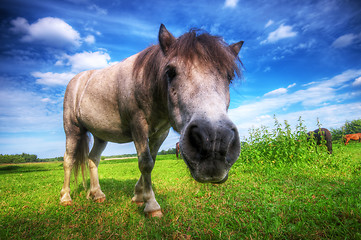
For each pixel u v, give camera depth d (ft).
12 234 8.37
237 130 5.59
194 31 7.55
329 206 8.43
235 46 8.88
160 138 11.84
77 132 13.58
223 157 5.18
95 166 13.94
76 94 13.33
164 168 30.01
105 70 12.09
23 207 11.97
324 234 6.59
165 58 7.70
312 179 14.47
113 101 10.77
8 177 30.83
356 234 6.10
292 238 6.57
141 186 11.73
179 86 6.80
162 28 7.78
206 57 6.84
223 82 6.91
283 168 18.62
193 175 5.64
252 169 19.45
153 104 9.20
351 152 30.17
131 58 10.96
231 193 11.91
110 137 12.16
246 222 8.07
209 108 5.70
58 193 15.79
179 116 6.81
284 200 9.99
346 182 13.25
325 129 24.59
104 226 8.58
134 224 8.57
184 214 9.23
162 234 7.53
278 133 23.65
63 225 8.99
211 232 7.32
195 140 5.47
